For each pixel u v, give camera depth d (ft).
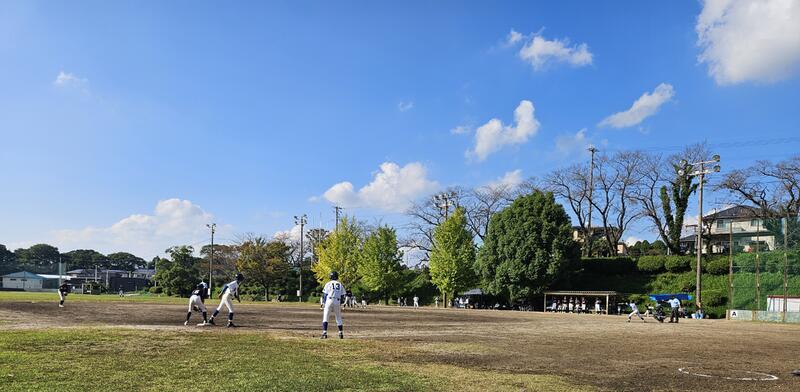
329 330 55.72
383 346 40.45
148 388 22.18
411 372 28.27
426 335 52.49
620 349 43.73
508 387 24.93
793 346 50.80
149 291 280.92
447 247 177.47
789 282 129.80
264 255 222.89
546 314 129.39
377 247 192.95
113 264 460.14
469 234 180.96
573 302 165.78
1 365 25.96
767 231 135.44
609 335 58.85
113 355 30.78
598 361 35.55
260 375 25.82
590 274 185.06
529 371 30.22
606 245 232.73
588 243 206.08
